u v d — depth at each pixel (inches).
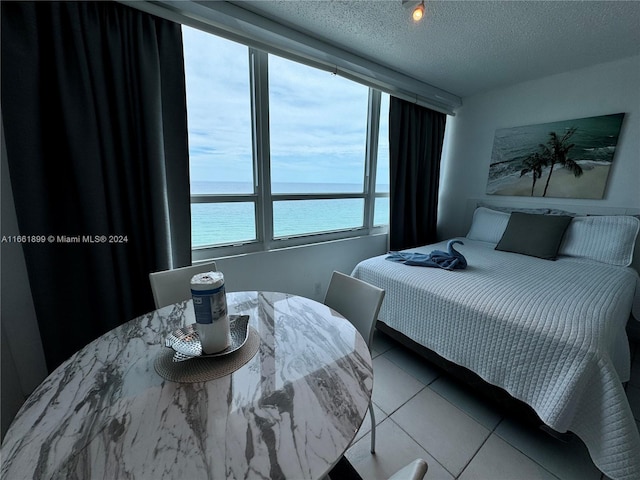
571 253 86.1
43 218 51.5
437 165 129.0
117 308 60.0
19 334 55.7
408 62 90.7
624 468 37.3
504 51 82.7
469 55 85.4
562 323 45.9
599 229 83.5
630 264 78.4
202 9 60.7
